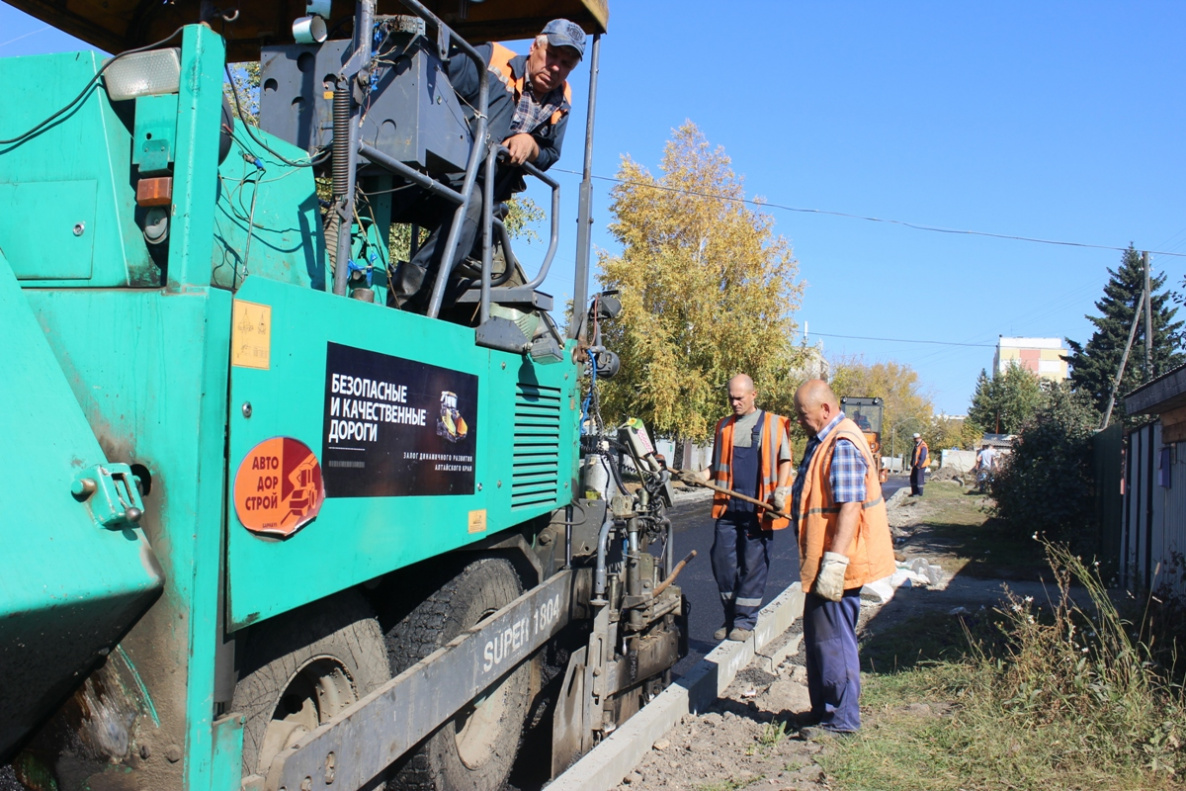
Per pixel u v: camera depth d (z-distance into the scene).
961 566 11.59
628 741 4.36
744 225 28.52
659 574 5.80
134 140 2.46
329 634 3.00
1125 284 46.03
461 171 4.09
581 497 5.45
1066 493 14.00
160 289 2.32
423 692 3.34
